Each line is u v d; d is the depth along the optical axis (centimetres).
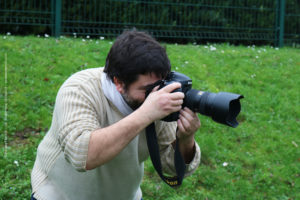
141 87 170
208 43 797
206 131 476
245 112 527
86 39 703
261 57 729
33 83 490
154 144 185
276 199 397
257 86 600
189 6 823
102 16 756
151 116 162
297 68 698
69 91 178
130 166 202
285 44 981
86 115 172
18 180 359
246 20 894
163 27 802
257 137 486
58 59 555
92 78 185
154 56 167
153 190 380
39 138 414
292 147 476
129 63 166
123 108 182
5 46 565
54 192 198
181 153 202
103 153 159
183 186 391
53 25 698
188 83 180
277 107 548
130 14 770
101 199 206
